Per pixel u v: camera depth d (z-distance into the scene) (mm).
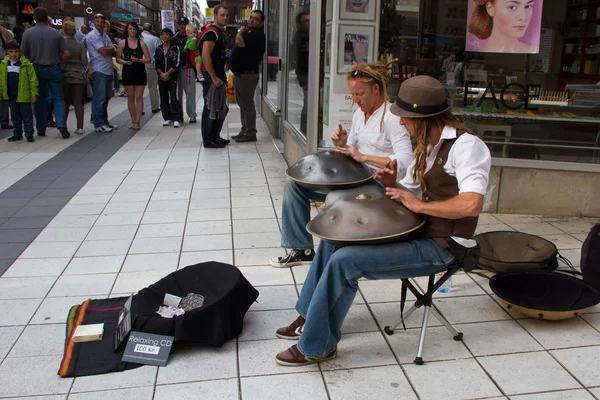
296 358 2639
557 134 4926
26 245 4195
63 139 8453
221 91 7449
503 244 3924
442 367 2631
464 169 2375
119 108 12148
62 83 8508
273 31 9078
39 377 2566
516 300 3168
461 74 5059
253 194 5500
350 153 3219
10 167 6695
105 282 3557
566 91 4930
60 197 5449
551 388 2463
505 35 4930
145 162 6914
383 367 2635
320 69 4891
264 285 3506
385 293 3400
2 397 2416
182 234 4414
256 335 2928
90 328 2865
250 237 4340
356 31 4855
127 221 4734
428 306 2682
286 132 6863
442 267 2553
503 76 4988
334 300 2510
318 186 3115
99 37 8727
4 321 3062
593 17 4887
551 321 3055
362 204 2520
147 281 3566
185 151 7559
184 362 2682
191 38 9570
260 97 11383
